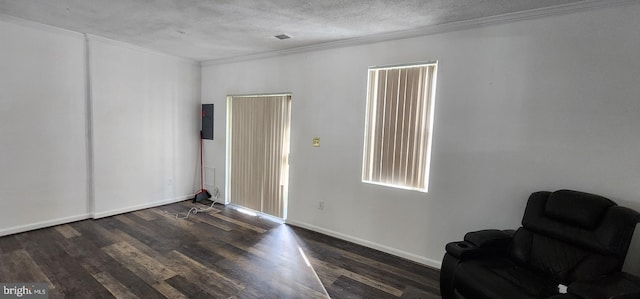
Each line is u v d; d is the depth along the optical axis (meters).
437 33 2.79
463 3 2.26
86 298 2.22
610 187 2.15
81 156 3.72
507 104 2.49
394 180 3.13
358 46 3.26
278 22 2.83
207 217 4.17
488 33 2.54
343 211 3.49
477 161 2.65
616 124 2.11
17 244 3.05
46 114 3.40
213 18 2.79
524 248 2.20
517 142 2.47
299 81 3.76
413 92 2.97
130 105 4.12
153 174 4.50
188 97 4.87
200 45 3.83
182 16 2.76
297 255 3.08
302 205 3.86
